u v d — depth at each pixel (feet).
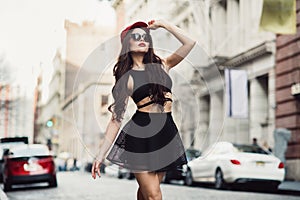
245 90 66.08
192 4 80.89
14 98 81.76
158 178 11.01
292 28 38.73
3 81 67.10
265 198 35.19
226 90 65.16
